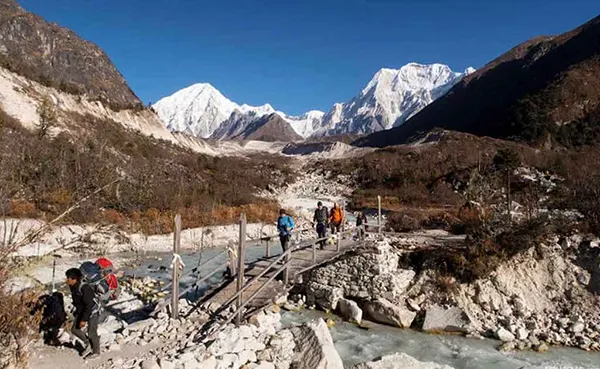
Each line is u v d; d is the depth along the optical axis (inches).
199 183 1811.0
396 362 384.5
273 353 358.0
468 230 759.7
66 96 2637.8
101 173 830.5
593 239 667.4
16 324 261.6
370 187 2795.3
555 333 552.4
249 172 2908.5
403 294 651.5
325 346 355.9
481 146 3085.6
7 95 1983.3
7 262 273.6
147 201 1237.7
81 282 289.4
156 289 650.2
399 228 1098.1
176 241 388.8
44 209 793.6
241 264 397.1
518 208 1042.1
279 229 581.9
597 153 2044.8
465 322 569.6
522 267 655.1
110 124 2647.6
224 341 337.1
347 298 660.1
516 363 476.7
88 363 282.2
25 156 954.1
